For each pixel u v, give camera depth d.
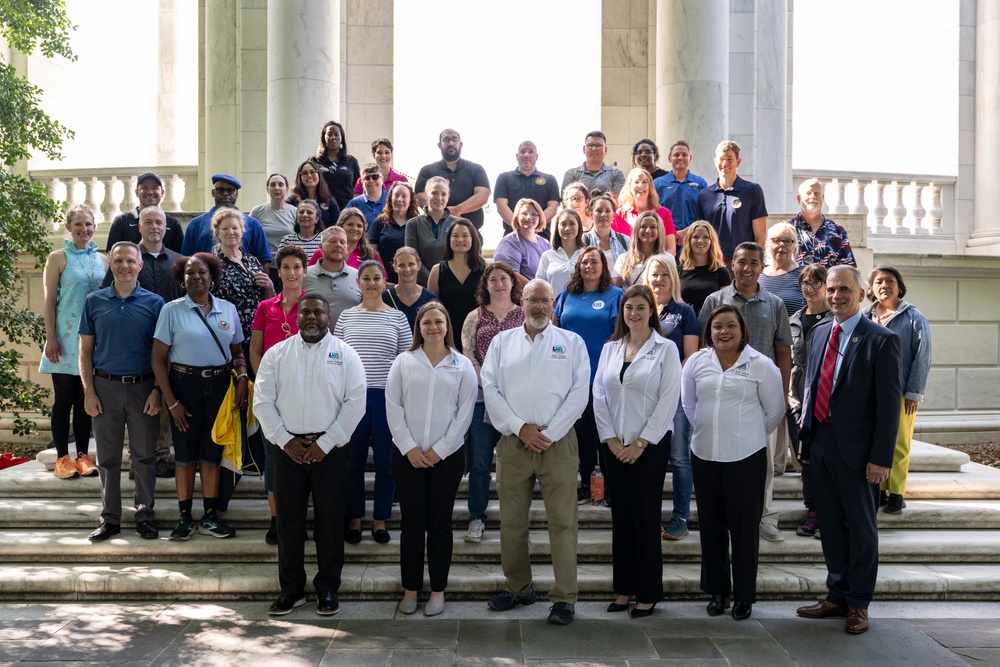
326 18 10.56
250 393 6.07
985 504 6.67
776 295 6.59
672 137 10.81
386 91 12.86
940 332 11.20
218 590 5.48
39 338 9.10
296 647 4.67
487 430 5.91
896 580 5.57
